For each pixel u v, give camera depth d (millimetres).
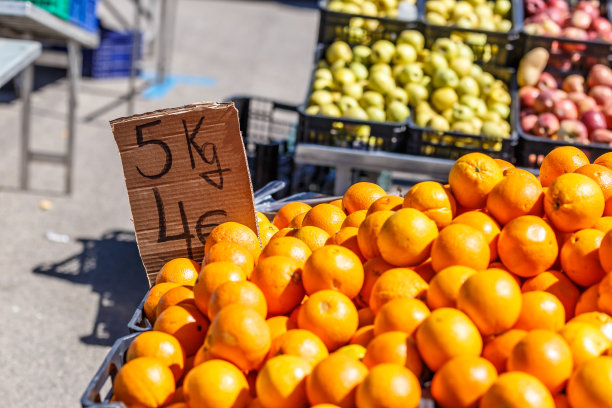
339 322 1680
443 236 1764
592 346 1532
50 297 4371
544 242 1755
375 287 1780
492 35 4656
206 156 2166
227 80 9719
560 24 5098
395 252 1817
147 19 11688
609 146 3875
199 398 1537
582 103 4406
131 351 1729
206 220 2217
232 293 1723
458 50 4547
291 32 12836
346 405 1477
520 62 4699
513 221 1805
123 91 8820
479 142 3934
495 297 1562
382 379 1436
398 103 4203
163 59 9172
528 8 5266
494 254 1864
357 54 4609
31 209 5551
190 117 2133
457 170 1993
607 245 1694
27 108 5703
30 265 4723
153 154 2158
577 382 1419
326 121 3982
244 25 12883
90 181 6211
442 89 4320
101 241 5199
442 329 1521
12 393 3475
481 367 1452
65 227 5348
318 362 1564
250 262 1964
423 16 4883
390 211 1965
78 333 4043
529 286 1790
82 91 8617
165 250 2229
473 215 1903
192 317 1817
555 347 1468
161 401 1616
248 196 2203
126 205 5879
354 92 4301
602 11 5383
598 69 4559
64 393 3535
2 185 5902
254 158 4234
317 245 2070
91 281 4625
